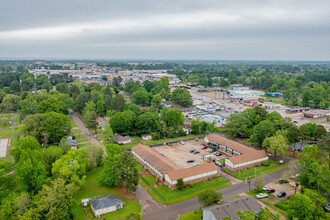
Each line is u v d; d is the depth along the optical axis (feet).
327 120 565.53
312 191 218.18
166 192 258.78
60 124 392.47
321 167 229.66
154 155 319.27
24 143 290.76
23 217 183.11
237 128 426.10
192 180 276.82
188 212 223.92
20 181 228.02
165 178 276.21
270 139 337.72
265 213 193.06
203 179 284.20
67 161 256.32
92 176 293.23
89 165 302.25
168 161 312.09
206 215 202.49
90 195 251.60
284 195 251.39
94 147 325.42
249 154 326.44
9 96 621.31
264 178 290.97
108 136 392.88
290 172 259.39
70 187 212.43
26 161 231.50
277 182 280.51
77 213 220.64
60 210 199.72
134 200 244.63
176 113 470.80
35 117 389.80
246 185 274.77
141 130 451.12
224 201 222.28
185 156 358.43
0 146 385.50
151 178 292.40
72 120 561.43
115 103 560.20
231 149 365.20
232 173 302.25
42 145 375.04
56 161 255.09
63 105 577.02
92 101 577.43
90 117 467.11
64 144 322.55
